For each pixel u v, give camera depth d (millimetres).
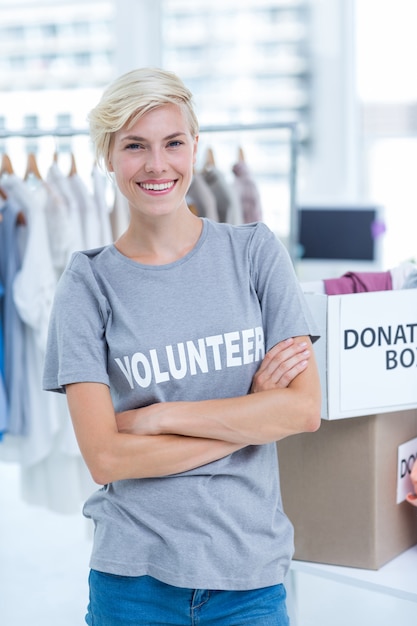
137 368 1421
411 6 4609
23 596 2971
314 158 4852
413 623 2623
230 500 1408
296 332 1461
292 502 1789
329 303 1611
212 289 1440
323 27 4727
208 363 1425
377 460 1698
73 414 1442
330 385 1630
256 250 1493
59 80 4984
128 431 1421
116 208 3180
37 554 3328
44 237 2967
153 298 1434
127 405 1467
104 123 1398
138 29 4879
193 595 1387
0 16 4984
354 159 4820
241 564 1390
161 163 1389
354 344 1639
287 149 4836
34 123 5031
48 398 3068
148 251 1467
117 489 1452
